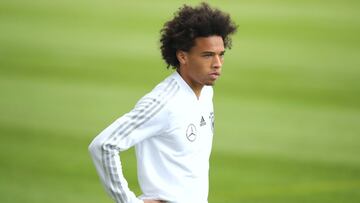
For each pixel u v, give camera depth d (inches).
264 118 1519.4
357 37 2053.4
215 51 517.7
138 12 2298.2
